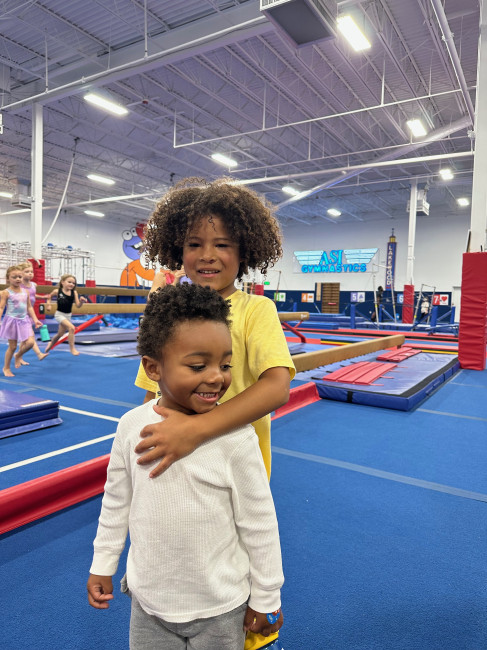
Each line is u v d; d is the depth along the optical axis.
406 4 7.74
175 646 0.78
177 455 0.72
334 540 1.90
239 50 8.97
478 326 6.51
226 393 0.95
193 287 0.78
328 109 11.59
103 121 12.54
